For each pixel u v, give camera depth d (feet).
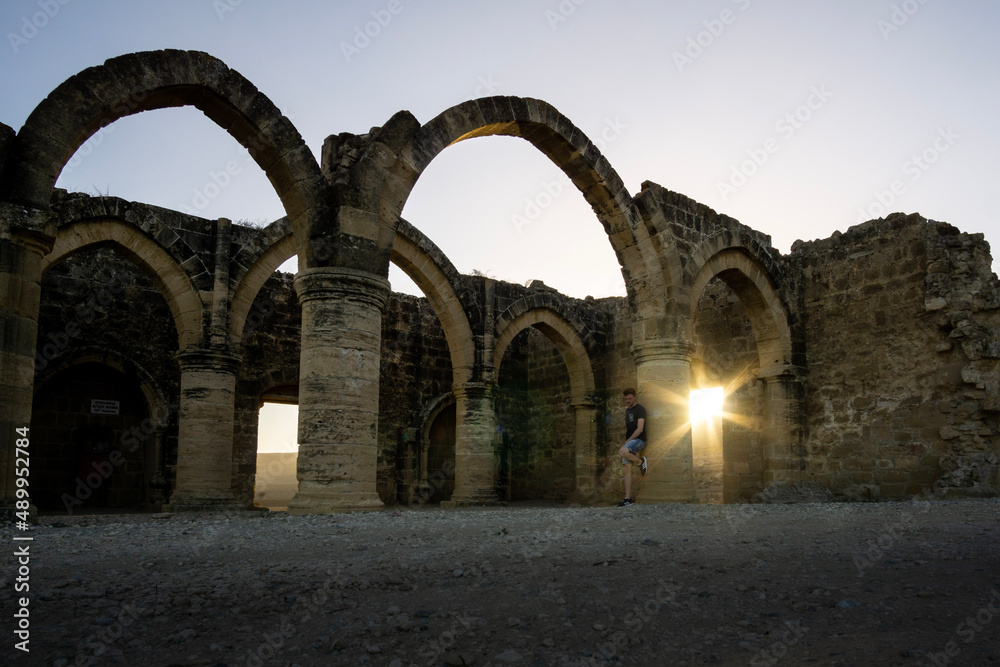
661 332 42.47
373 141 32.40
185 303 45.80
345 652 9.48
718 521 25.66
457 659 9.07
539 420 75.15
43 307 50.65
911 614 11.07
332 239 30.55
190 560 15.85
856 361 48.83
